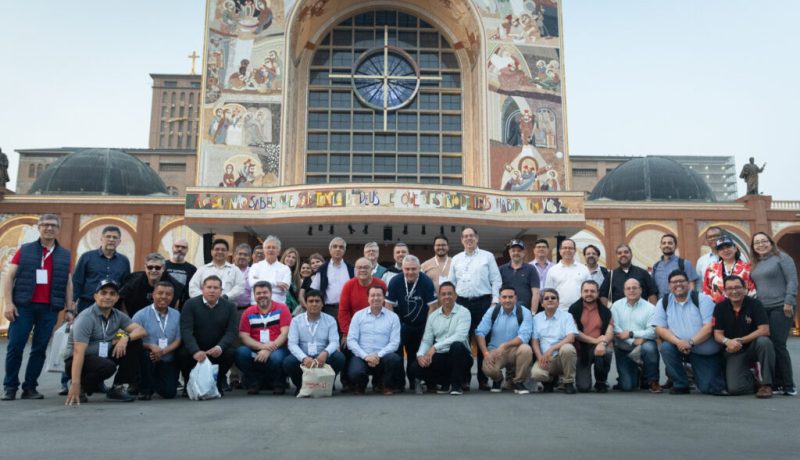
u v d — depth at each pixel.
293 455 4.77
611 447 5.10
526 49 31.16
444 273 11.98
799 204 34.19
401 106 32.69
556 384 10.55
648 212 33.47
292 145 31.23
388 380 9.65
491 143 30.00
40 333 9.16
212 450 4.98
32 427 6.26
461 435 5.69
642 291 11.06
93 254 9.98
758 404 8.16
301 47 32.88
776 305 9.52
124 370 8.85
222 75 29.59
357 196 25.55
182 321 9.45
